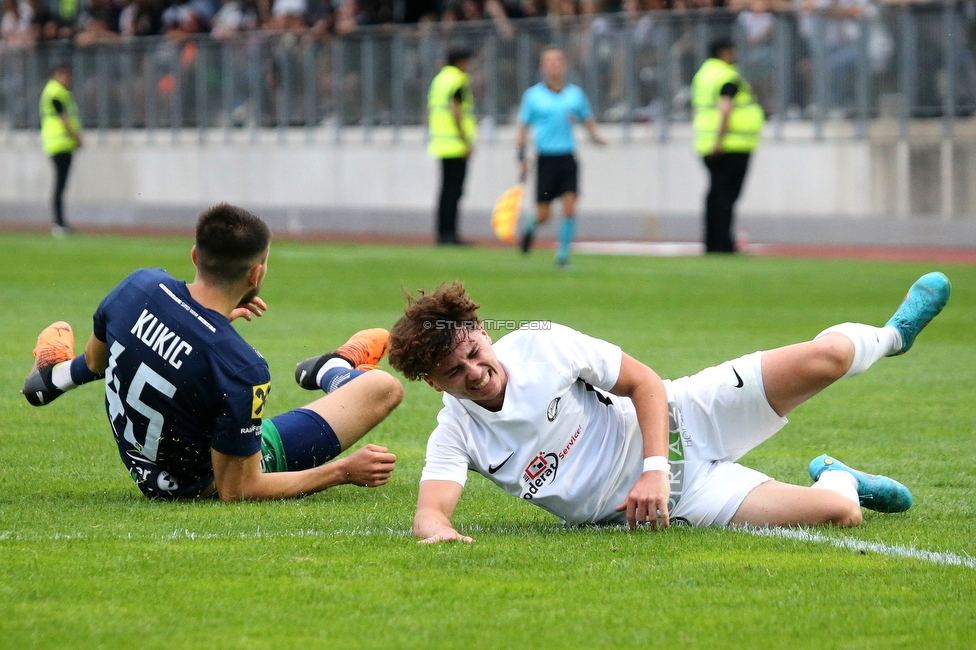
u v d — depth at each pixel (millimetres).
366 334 16734
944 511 14109
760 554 11906
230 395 13539
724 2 69500
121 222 84688
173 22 87625
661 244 65438
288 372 24797
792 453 17891
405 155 76250
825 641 9461
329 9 79562
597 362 12672
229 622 9852
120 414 13969
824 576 11141
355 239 69438
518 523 13688
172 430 13820
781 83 65312
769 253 58625
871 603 10359
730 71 54656
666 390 13031
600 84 69875
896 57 62688
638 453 13047
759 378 12969
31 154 88562
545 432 12633
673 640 9484
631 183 69688
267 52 80000
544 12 74000
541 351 12523
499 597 10508
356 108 77750
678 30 67375
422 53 75062
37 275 44219
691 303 37719
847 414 21062
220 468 14008
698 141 56031
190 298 13617
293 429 15008
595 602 10391
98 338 14406
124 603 10305
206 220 13562
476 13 75438
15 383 23141
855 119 63812
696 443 13156
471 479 16281
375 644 9375
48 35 90250
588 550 12039
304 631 9648
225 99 81812
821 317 34344
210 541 12375
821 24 64062
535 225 53438
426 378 12258
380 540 12453
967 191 61656
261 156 80938
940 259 54406
